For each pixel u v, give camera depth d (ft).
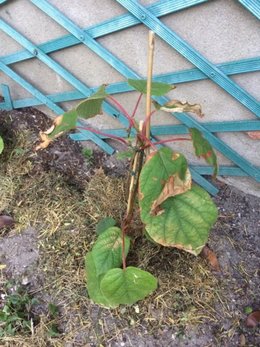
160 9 1.83
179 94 2.16
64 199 2.43
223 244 2.32
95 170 2.61
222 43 1.85
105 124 2.58
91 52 2.23
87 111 1.64
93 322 2.01
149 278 1.58
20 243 2.27
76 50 2.26
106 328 1.99
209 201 1.53
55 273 2.15
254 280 2.21
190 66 2.01
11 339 1.91
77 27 2.11
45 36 2.28
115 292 1.61
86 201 2.43
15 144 2.66
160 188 1.42
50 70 2.46
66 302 2.06
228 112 2.12
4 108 2.82
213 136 2.24
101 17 2.03
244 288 2.17
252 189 2.48
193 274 2.16
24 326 1.97
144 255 2.17
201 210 1.53
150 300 2.06
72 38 2.17
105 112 2.48
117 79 2.30
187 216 1.54
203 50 1.91
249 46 1.82
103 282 1.59
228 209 2.48
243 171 2.36
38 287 2.12
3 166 2.56
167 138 2.43
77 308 2.04
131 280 1.60
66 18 2.10
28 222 2.34
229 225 2.41
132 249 2.19
